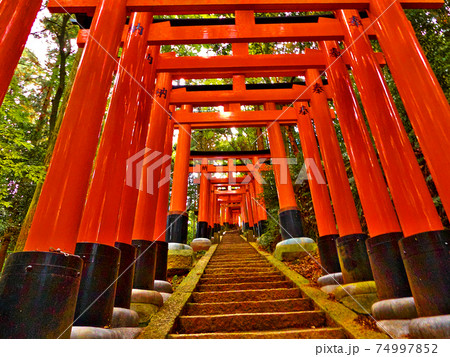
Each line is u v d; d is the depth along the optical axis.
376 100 4.36
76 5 5.15
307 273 6.83
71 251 2.82
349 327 3.69
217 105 9.87
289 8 5.24
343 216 5.59
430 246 2.94
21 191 10.82
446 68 5.62
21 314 2.23
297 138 14.10
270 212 11.55
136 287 4.95
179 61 7.20
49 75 14.20
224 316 4.39
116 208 4.10
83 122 3.27
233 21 6.39
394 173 3.78
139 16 5.73
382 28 3.99
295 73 8.36
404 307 3.38
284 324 4.36
